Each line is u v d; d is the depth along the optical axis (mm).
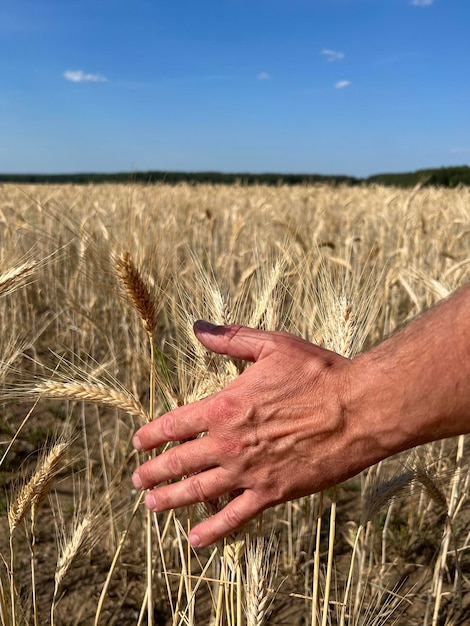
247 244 2008
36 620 533
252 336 412
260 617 441
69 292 1436
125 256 448
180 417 404
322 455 375
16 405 1340
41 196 3156
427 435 353
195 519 593
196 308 507
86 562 880
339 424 365
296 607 798
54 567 863
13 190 3777
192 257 526
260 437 381
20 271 505
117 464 1067
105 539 901
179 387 500
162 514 949
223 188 5504
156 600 811
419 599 793
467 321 332
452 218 2520
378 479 700
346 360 387
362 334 521
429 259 1702
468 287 359
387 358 359
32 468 1082
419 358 346
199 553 899
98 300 1587
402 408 350
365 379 359
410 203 2543
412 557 901
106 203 2742
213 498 413
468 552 909
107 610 793
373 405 356
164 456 415
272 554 848
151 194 2613
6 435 1203
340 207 3469
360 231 2238
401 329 387
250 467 391
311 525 919
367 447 366
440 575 707
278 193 4801
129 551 901
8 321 1494
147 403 1140
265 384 378
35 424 1265
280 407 375
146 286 456
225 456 392
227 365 458
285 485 390
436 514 961
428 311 380
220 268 1456
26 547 901
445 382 336
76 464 1097
